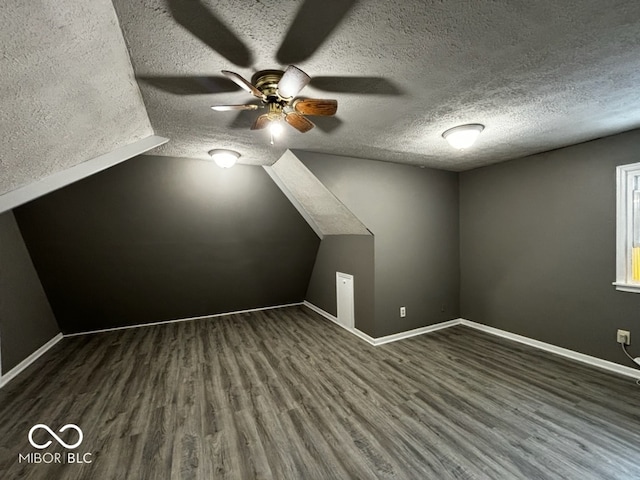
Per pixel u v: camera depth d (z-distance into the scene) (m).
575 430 1.89
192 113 1.94
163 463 1.68
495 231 3.60
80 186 2.86
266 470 1.62
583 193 2.77
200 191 3.43
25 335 3.10
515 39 1.24
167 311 4.50
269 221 4.16
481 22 1.12
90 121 1.66
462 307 4.07
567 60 1.40
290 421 2.05
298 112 1.64
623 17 1.10
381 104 1.85
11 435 1.95
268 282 5.00
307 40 1.21
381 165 3.41
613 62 1.42
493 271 3.64
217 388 2.53
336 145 2.74
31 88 1.18
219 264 4.34
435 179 3.83
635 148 2.43
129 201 3.18
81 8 0.97
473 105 1.89
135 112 1.85
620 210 2.53
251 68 1.41
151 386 2.58
